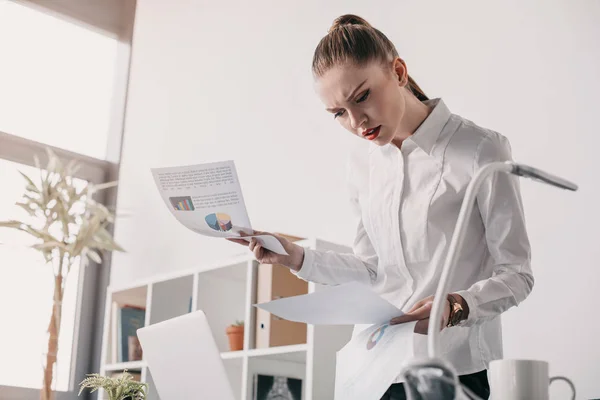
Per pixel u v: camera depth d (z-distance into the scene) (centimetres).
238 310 324
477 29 273
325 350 245
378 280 175
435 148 164
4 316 403
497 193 153
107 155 472
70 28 477
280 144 351
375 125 154
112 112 481
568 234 229
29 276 416
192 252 386
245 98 380
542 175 105
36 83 454
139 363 337
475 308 139
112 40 495
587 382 214
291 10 364
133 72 477
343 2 334
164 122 436
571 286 224
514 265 151
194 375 169
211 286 319
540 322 230
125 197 449
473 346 154
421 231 163
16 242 413
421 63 292
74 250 193
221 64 403
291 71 355
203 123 405
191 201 164
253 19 388
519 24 260
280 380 279
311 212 324
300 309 138
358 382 140
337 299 132
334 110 158
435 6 291
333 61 152
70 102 466
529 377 111
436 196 162
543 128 244
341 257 181
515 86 256
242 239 177
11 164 429
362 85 150
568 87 239
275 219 342
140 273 419
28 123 444
